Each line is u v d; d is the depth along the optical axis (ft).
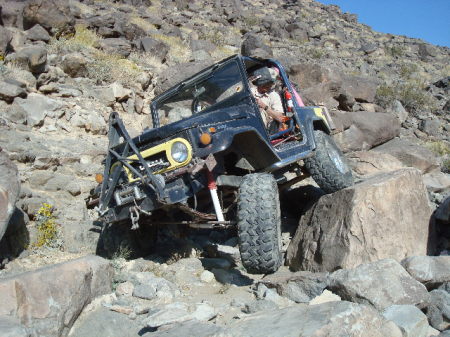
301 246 17.37
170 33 57.06
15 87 22.41
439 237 18.43
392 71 73.10
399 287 12.50
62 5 35.63
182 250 17.97
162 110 19.70
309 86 34.12
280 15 105.81
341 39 95.50
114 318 11.59
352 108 36.60
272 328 10.16
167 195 13.48
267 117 18.88
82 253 16.16
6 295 9.83
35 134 22.06
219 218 13.99
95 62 31.30
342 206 16.43
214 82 17.93
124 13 54.75
